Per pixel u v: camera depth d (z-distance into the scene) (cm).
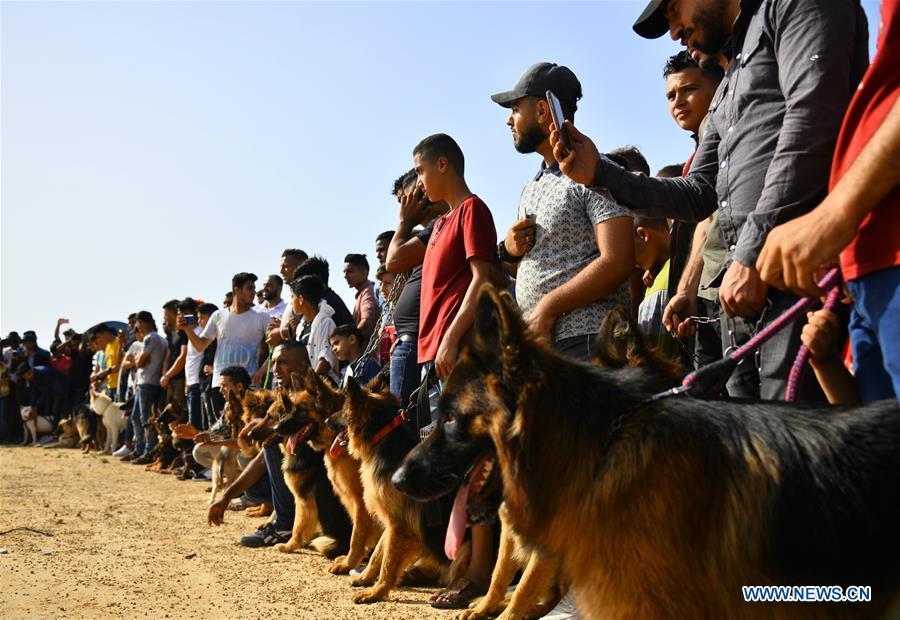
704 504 242
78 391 2245
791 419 249
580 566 258
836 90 310
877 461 233
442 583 621
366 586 606
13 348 2355
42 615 484
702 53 404
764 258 237
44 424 2205
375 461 593
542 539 269
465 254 573
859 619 233
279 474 787
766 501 237
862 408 244
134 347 1789
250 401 989
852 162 234
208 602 538
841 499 232
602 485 252
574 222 493
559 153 373
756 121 349
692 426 252
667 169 638
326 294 947
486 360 279
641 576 243
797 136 309
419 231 688
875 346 246
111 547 717
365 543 670
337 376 885
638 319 562
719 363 273
